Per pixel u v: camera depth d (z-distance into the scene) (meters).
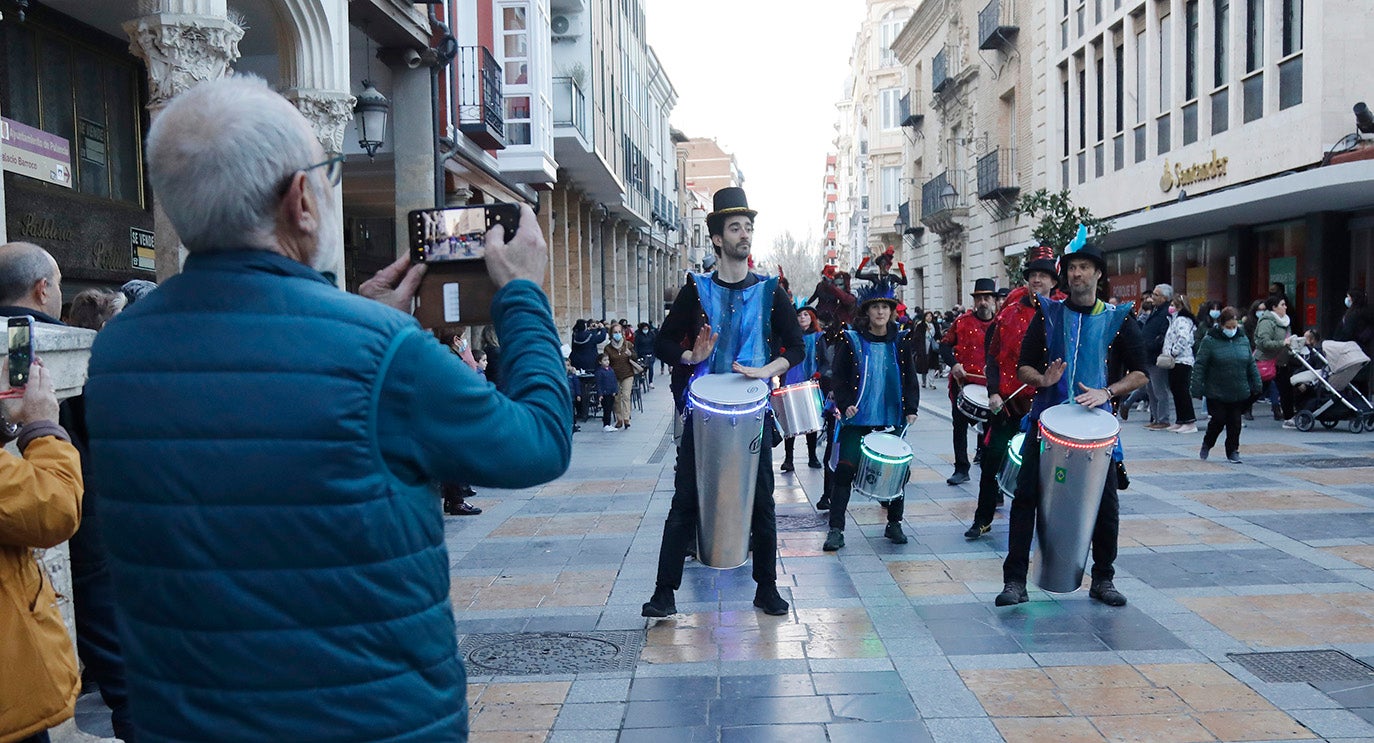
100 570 3.99
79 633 3.97
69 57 10.80
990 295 10.42
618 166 36.75
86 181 11.06
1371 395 15.54
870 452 7.53
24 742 2.83
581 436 17.42
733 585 6.77
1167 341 14.80
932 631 5.68
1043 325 6.39
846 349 7.80
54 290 3.97
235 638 1.64
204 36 8.83
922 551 7.67
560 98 25.50
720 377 5.88
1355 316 15.52
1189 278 22.38
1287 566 6.85
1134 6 23.45
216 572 1.64
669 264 69.75
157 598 1.67
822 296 12.49
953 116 39.62
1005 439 7.91
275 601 1.64
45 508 2.63
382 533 1.70
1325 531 7.84
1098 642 5.42
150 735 1.70
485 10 19.50
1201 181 20.53
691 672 5.11
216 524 1.64
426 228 2.07
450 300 2.06
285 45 10.80
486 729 4.46
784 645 5.49
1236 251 19.89
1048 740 4.20
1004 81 32.88
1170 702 4.57
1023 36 30.95
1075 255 6.33
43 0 10.17
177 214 1.76
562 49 28.03
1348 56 16.56
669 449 15.10
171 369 1.70
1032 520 6.21
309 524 1.65
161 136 1.76
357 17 13.24
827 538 7.78
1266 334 15.41
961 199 38.47
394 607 1.71
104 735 4.53
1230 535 7.78
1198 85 20.83
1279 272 18.89
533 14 20.44
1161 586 6.46
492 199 20.66
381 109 12.36
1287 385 15.93
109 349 1.77
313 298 1.74
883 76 62.78
